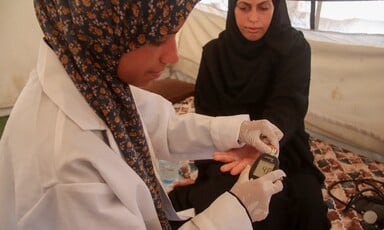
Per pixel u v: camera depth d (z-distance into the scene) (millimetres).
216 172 1245
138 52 525
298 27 2027
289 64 1219
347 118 1802
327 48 1801
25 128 519
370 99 1690
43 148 501
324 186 1562
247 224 622
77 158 490
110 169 521
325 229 1188
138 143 639
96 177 508
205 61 1435
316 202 1171
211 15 2475
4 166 557
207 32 2529
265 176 682
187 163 1704
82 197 485
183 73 2885
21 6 2549
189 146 882
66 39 504
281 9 1242
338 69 1781
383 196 1439
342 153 1812
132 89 825
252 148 873
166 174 1627
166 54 551
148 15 481
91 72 521
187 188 1274
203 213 632
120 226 524
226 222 604
